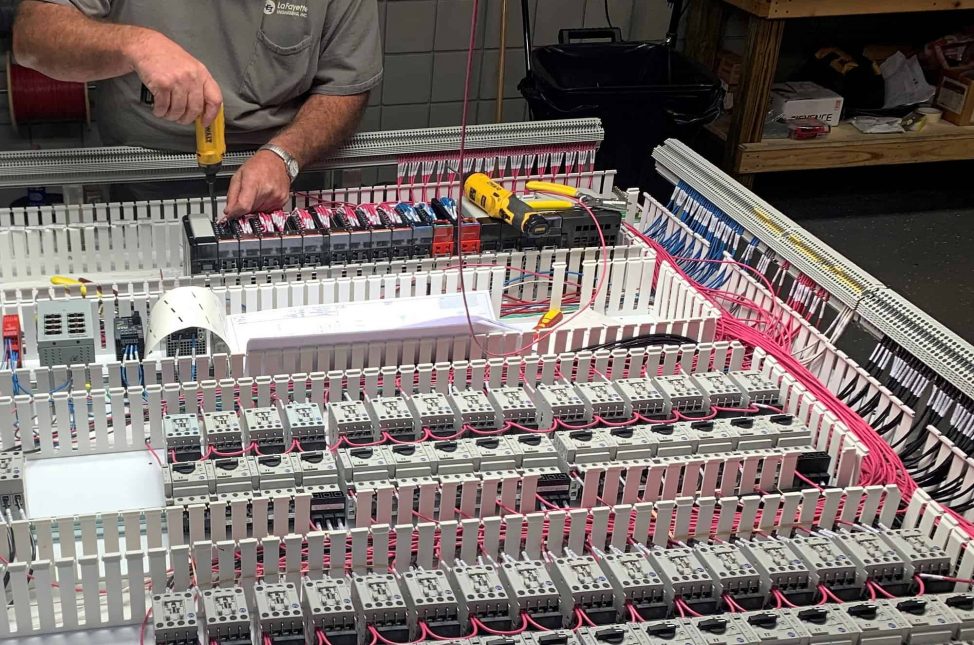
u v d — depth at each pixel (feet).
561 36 15.61
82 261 9.04
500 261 9.15
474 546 6.31
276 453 6.87
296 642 5.57
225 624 5.56
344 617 5.64
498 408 7.33
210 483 6.34
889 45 18.98
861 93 17.97
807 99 17.31
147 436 7.36
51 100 13.91
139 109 10.18
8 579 6.00
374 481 6.55
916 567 6.40
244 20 9.89
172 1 9.72
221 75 10.11
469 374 7.86
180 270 9.20
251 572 6.01
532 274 9.27
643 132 14.37
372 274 8.86
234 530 6.26
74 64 8.98
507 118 17.49
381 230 8.95
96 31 8.73
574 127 10.63
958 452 7.36
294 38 10.03
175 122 9.15
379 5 15.67
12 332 7.73
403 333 7.84
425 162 10.39
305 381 7.43
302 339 7.59
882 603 6.08
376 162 10.28
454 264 9.03
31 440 7.04
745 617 5.86
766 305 9.27
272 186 9.13
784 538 6.59
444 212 9.48
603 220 9.56
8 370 7.13
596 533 6.48
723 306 9.59
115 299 8.03
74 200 9.45
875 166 20.20
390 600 5.72
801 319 8.82
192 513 6.15
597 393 7.52
